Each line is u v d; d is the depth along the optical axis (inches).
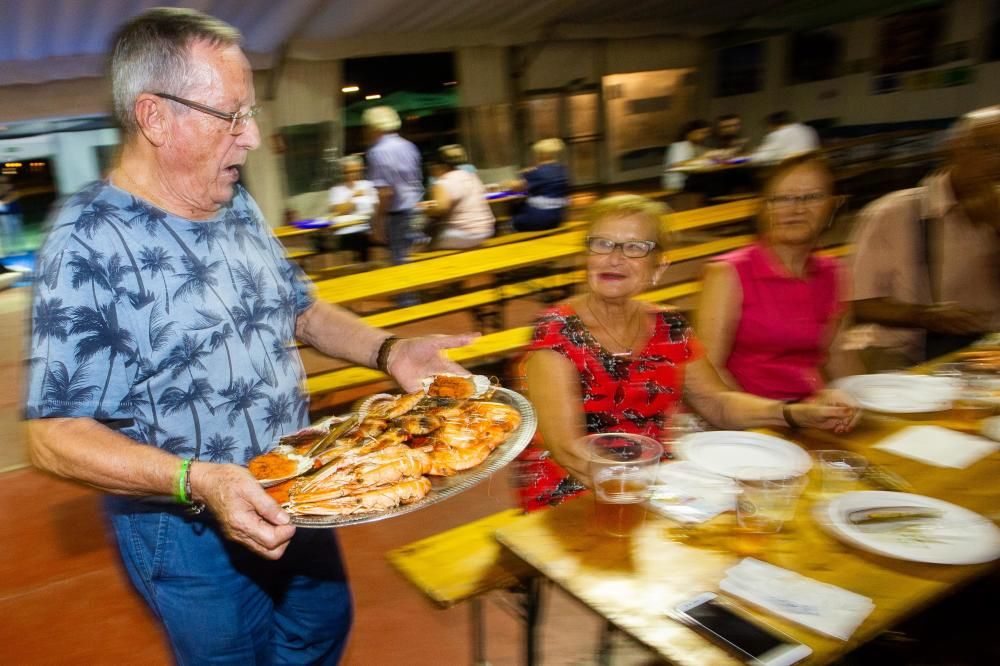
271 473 54.3
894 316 107.7
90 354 53.4
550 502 82.0
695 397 86.4
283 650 74.3
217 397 59.2
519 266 213.9
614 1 421.4
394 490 51.8
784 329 96.1
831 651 44.3
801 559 53.9
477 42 414.6
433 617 108.7
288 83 392.5
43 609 116.6
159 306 56.3
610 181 568.4
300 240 386.6
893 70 477.1
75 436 52.3
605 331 81.0
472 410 65.9
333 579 74.2
